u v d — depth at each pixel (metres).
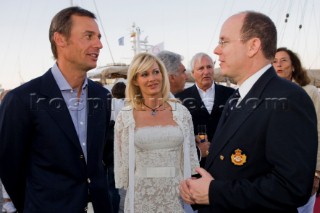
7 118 1.86
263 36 1.48
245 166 1.37
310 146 1.24
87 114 2.09
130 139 2.58
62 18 1.96
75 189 1.97
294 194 1.20
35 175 1.95
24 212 1.97
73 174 1.97
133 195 2.56
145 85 2.63
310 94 2.95
